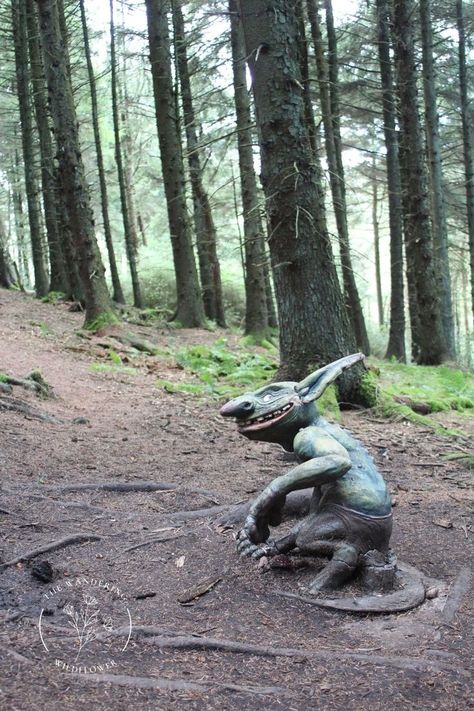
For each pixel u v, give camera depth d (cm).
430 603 410
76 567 444
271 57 898
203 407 999
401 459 793
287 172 913
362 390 989
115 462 693
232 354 1483
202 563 453
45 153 2091
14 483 589
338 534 420
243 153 1697
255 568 438
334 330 955
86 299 1512
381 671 328
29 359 1175
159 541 489
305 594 409
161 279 3080
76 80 2969
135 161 3478
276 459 750
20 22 2044
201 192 2280
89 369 1186
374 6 1938
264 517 438
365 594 410
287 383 448
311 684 313
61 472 641
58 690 284
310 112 1139
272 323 2455
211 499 601
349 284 1862
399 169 1986
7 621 355
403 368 1527
